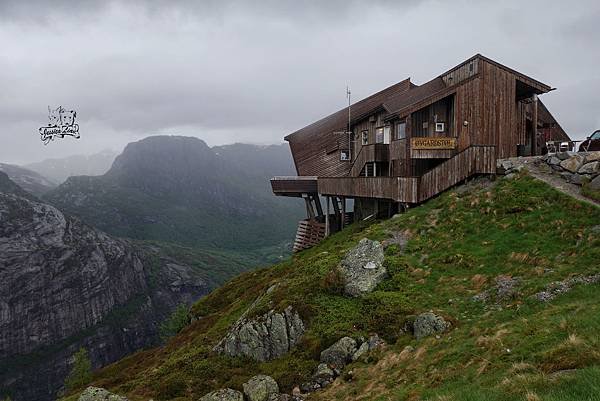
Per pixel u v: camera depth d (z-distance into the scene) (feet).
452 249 77.97
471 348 45.37
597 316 40.04
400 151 116.98
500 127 112.06
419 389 40.96
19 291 594.24
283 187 170.71
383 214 134.41
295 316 69.56
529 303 53.26
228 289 139.03
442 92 109.40
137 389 69.36
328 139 186.60
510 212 82.48
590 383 26.37
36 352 576.61
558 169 91.81
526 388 29.89
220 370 67.77
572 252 63.26
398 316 62.13
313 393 54.29
